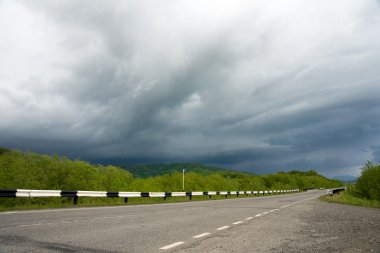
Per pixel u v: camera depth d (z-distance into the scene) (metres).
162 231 8.92
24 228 8.72
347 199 35.25
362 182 39.22
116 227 9.56
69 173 26.69
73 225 9.72
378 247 6.93
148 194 28.75
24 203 22.11
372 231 9.58
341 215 15.39
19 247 6.05
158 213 15.46
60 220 10.97
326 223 11.72
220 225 10.76
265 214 15.88
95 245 6.52
